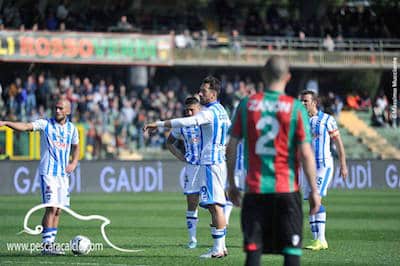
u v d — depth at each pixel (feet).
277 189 88.07
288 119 88.79
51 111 427.74
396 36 548.31
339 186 367.04
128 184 334.24
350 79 534.37
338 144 162.71
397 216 236.63
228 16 537.24
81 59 450.30
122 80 489.67
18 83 422.82
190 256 143.23
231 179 91.04
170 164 342.64
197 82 517.14
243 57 490.90
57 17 481.87
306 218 230.07
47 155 142.51
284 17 543.39
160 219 221.46
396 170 375.86
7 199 290.56
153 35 467.93
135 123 432.25
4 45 433.07
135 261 135.13
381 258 143.64
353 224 212.02
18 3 474.90
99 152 413.80
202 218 234.99
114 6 506.89
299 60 503.61
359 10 555.69
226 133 140.97
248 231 87.92
